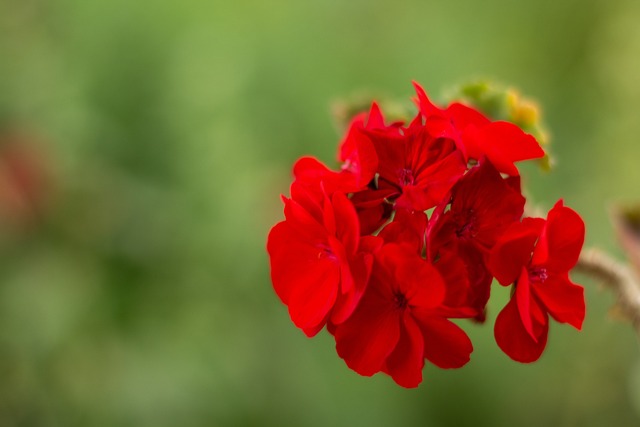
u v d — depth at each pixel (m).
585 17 1.34
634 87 1.18
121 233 0.97
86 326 0.95
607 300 1.05
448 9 1.24
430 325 0.48
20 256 0.96
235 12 1.11
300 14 1.14
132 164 1.00
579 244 0.48
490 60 1.22
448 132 0.48
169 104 1.01
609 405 1.08
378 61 1.14
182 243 0.98
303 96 1.06
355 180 0.48
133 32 1.06
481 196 0.48
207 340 0.97
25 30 1.07
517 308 0.48
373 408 0.97
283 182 0.99
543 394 1.07
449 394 1.01
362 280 0.47
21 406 0.94
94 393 0.94
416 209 0.48
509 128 0.47
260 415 0.95
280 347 0.99
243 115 1.02
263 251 0.98
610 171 1.13
